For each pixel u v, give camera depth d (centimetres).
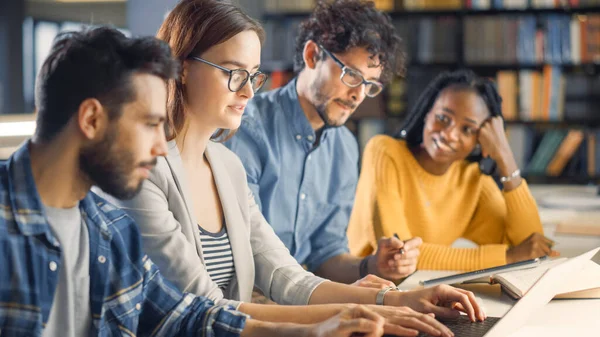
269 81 528
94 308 125
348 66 210
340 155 231
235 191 174
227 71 156
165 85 119
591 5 516
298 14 537
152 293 137
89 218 125
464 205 260
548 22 518
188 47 156
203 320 137
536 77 519
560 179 522
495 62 525
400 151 251
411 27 532
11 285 111
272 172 215
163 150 119
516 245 242
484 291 186
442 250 228
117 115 113
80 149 114
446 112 244
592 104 517
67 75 111
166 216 154
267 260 177
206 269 164
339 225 231
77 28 116
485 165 262
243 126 213
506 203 258
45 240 114
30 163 115
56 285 116
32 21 746
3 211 112
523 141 523
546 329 150
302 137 219
